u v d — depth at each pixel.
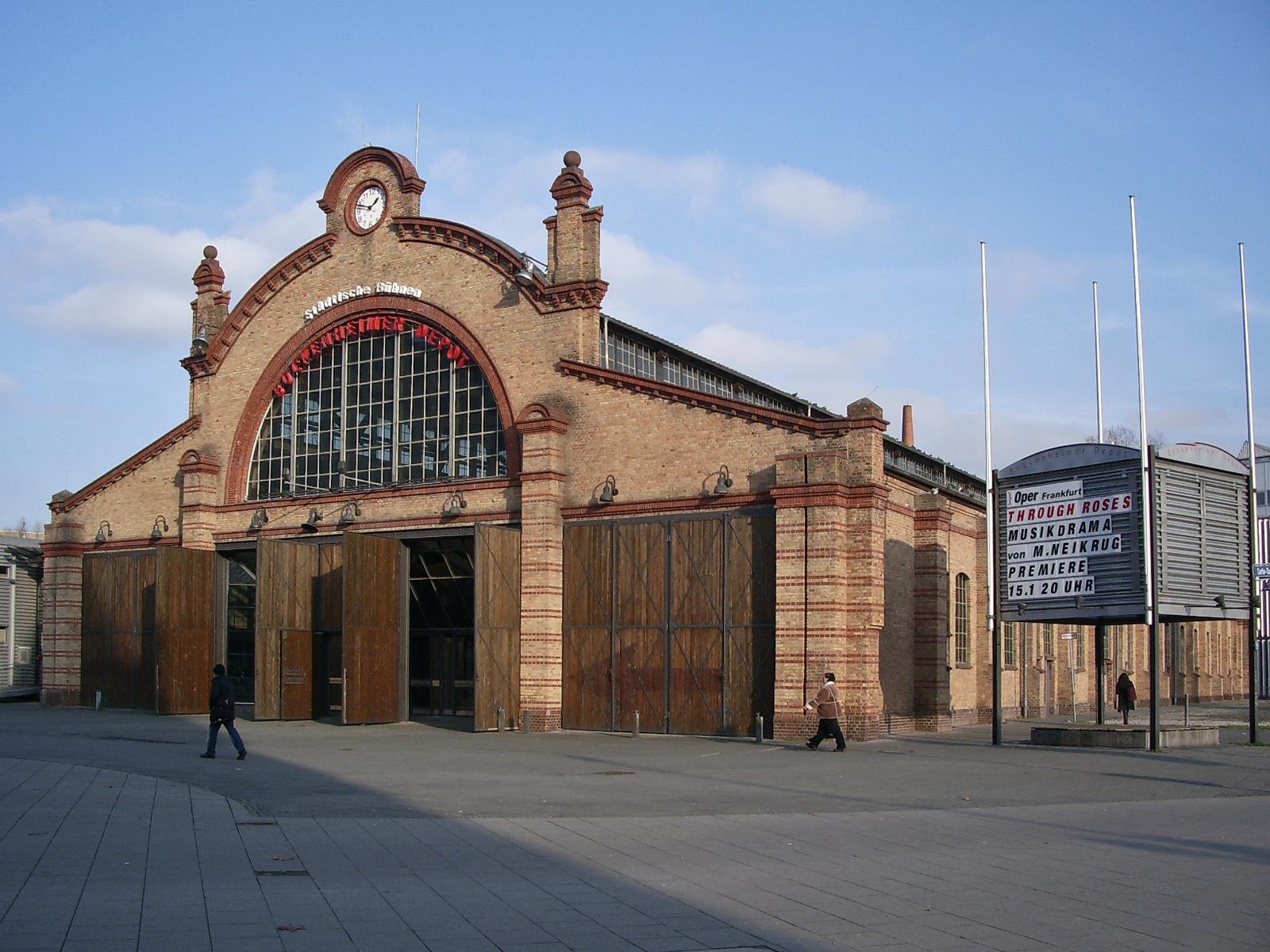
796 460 32.47
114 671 46.34
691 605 34.38
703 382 45.03
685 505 34.69
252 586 45.66
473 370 40.00
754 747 30.59
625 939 10.54
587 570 36.41
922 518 38.88
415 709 41.47
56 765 24.25
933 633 38.34
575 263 37.94
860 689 31.56
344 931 10.66
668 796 20.47
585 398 37.09
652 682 34.84
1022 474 31.47
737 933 10.80
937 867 13.88
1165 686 68.75
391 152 42.34
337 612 41.28
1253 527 30.84
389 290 41.94
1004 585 31.55
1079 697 55.56
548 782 22.47
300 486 44.03
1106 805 19.39
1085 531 30.08
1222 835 16.30
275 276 45.16
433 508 39.84
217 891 12.24
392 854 14.47
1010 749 29.98
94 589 47.34
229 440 45.72
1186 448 29.56
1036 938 10.71
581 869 13.62
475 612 35.66
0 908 11.30
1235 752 28.59
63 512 49.66
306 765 25.59
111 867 13.41
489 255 39.72
